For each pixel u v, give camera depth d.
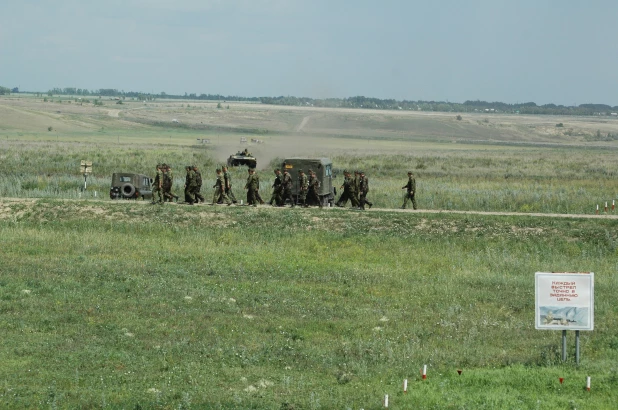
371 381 29.84
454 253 59.50
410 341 36.34
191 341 35.12
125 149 186.38
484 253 60.00
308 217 69.88
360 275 51.00
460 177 130.25
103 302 41.34
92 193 90.69
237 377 30.14
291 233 65.00
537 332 38.38
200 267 51.91
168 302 42.06
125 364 31.19
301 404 26.73
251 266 52.81
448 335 37.72
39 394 26.92
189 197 76.12
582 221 68.50
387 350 34.22
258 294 45.09
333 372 31.39
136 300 42.16
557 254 60.09
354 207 77.06
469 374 30.08
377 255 58.72
